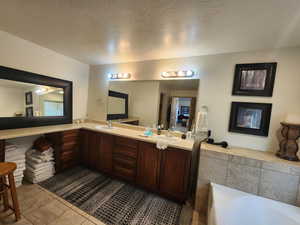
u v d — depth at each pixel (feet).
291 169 4.87
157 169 6.68
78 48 7.71
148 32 5.55
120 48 7.29
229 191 5.41
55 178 7.61
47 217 5.12
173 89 8.15
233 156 5.57
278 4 3.59
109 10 4.33
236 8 3.88
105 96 10.46
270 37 5.26
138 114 9.14
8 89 6.88
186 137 7.60
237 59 6.71
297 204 4.84
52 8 4.39
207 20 4.53
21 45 7.08
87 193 6.59
